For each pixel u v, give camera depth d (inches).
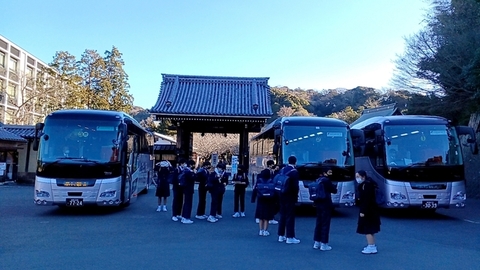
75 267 243.6
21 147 1024.2
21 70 1895.9
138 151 642.8
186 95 1131.3
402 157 482.6
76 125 477.4
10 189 847.1
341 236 370.6
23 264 249.1
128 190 536.1
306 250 305.3
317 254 291.7
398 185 471.8
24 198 660.7
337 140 500.1
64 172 458.3
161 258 270.8
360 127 620.7
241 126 1114.1
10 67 1948.8
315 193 310.2
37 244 310.0
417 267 258.1
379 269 252.4
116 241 328.5
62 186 454.6
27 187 913.5
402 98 1072.2
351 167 491.2
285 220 339.0
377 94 2758.4
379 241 346.3
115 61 1524.4
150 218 469.1
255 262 264.4
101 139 478.3
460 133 500.1
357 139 518.6
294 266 255.8
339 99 2923.2
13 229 375.6
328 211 309.0
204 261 264.5
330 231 398.6
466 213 550.9
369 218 295.9
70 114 484.4
